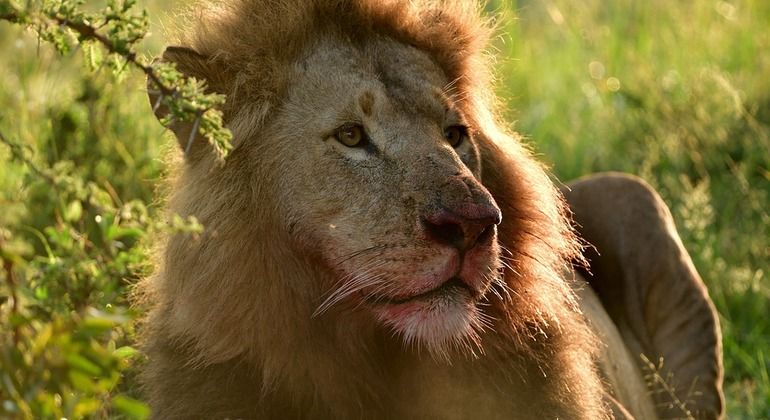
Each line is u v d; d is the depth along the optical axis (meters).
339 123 7.94
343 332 7.95
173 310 8.12
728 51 20.44
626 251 12.05
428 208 7.55
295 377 7.91
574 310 9.04
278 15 8.27
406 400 8.19
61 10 5.91
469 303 7.60
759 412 11.97
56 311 5.68
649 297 11.97
